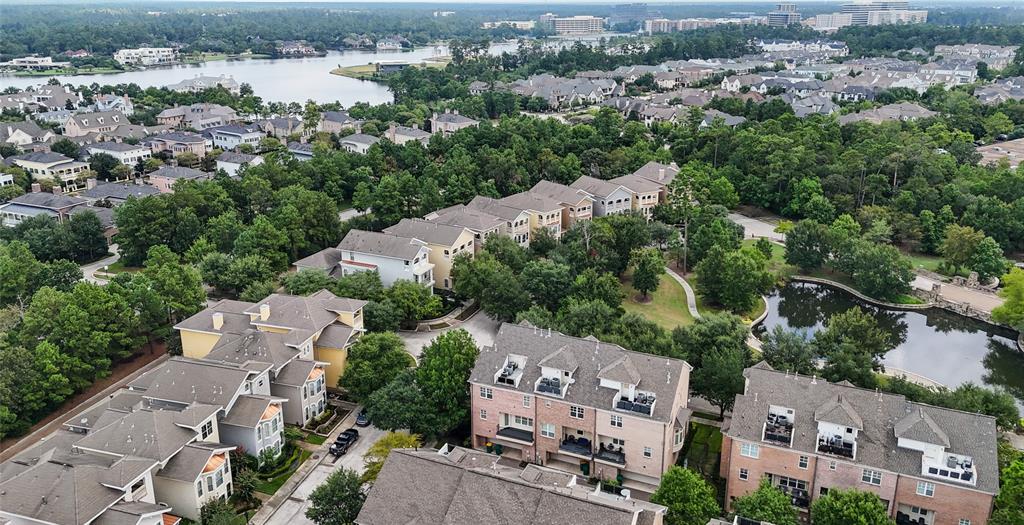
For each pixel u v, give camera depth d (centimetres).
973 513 5925
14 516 5659
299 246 12962
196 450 6612
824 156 16912
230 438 7306
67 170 17975
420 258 11262
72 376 8444
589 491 5925
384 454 6850
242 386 7475
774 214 16825
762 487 6031
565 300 10381
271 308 8950
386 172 17325
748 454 6606
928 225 14338
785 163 16612
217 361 8031
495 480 5569
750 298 11356
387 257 11175
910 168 16225
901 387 7669
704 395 8106
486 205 13675
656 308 11538
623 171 17375
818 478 6359
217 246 12700
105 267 13075
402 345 8850
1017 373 9962
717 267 11456
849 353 8256
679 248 13125
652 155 17688
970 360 10400
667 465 7031
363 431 7988
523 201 13925
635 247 12531
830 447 6284
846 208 15512
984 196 14875
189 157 19750
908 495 6112
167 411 6912
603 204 15050
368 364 8225
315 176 16525
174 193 13875
